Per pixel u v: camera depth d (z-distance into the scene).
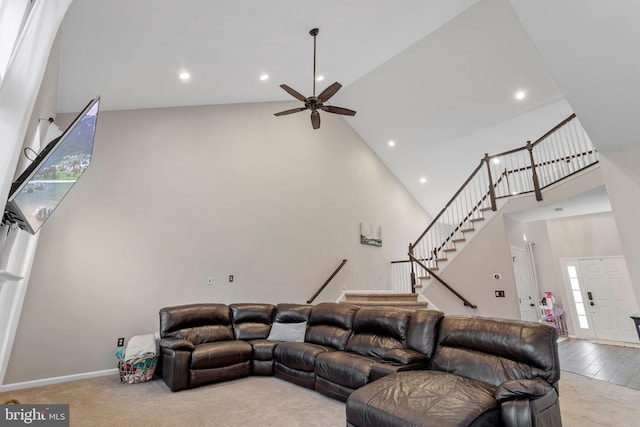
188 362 3.55
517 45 5.15
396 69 6.23
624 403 3.13
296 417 2.79
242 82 4.98
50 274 3.74
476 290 5.50
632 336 6.46
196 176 5.09
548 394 2.03
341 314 4.10
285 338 4.36
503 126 6.52
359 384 2.95
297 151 6.64
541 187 5.23
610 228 6.94
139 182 4.53
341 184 7.42
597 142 3.27
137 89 4.15
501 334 2.56
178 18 3.09
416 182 9.00
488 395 2.09
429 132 7.39
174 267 4.64
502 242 5.40
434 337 3.05
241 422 2.69
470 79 5.94
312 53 4.63
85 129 2.10
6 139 1.42
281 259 5.91
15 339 3.46
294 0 3.39
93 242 4.06
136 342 3.85
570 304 7.23
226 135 5.59
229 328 4.50
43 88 2.91
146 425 2.62
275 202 6.03
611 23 2.13
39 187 1.87
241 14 3.34
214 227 5.14
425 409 1.92
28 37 1.52
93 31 2.94
